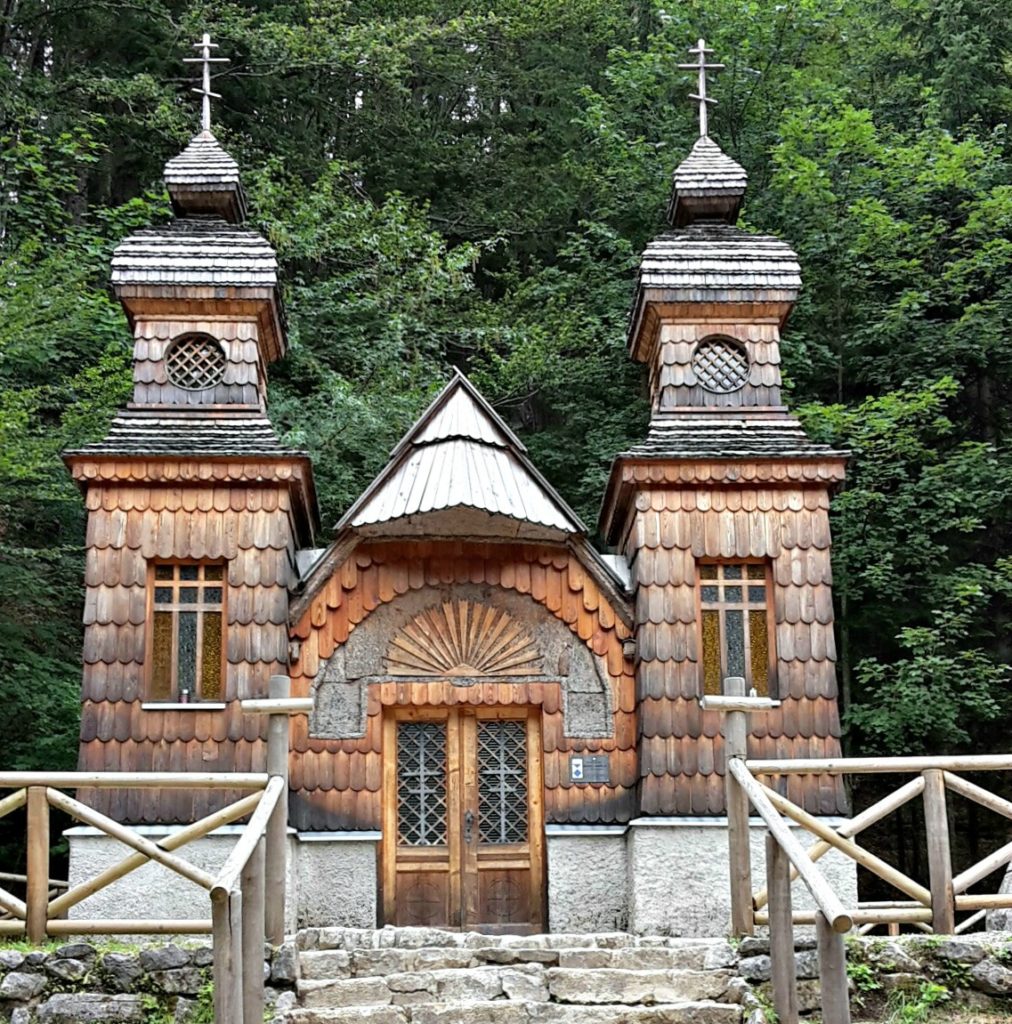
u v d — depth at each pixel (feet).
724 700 31.40
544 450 73.05
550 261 85.92
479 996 28.86
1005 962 28.40
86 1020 27.35
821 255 69.92
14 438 53.11
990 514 64.80
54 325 56.49
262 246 44.96
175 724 40.19
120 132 76.38
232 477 41.91
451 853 41.34
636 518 42.78
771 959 27.71
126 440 42.29
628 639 42.37
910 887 29.78
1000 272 69.41
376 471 64.90
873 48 82.33
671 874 39.60
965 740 59.31
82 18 75.82
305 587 41.96
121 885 38.68
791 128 67.46
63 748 57.06
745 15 73.41
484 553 42.75
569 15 85.71
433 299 74.69
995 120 76.74
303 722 41.22
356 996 28.60
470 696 41.83
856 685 66.85
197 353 44.19
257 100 81.35
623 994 28.89
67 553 63.21
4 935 29.17
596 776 41.50
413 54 84.33
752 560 42.65
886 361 68.90
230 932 24.16
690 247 45.68
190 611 41.47
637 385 72.33
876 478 62.08
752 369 44.55
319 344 70.59
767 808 27.91
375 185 86.43
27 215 62.34
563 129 85.66
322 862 40.27
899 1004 28.04
